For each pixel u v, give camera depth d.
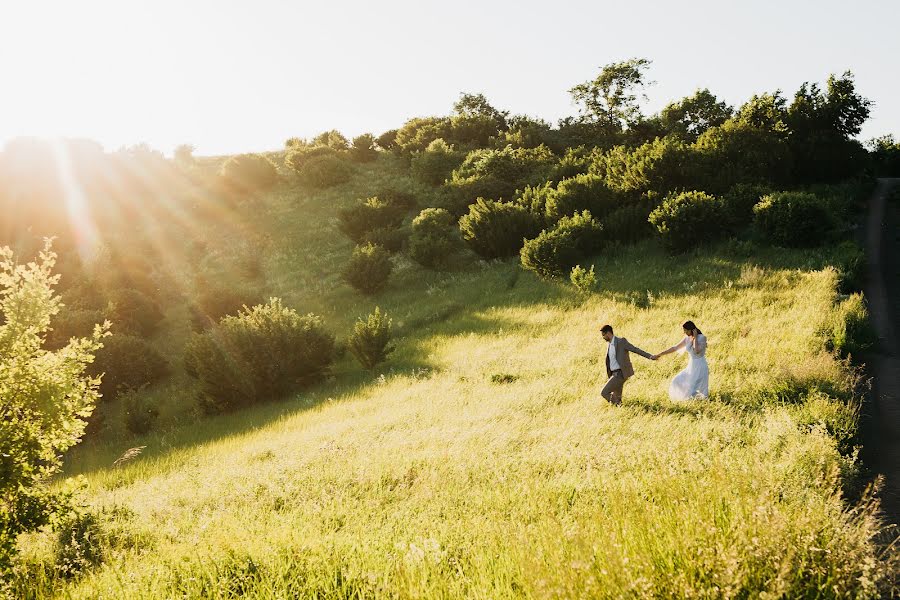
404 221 43.66
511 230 30.52
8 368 5.69
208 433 16.72
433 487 6.93
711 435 7.56
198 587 4.10
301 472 8.56
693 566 3.00
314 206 51.47
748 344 13.02
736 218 24.22
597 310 19.80
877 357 11.86
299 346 20.92
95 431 20.89
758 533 3.19
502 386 13.35
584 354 15.20
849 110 36.22
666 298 19.23
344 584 3.88
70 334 28.45
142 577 4.51
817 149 35.25
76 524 6.50
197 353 20.95
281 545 4.76
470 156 47.41
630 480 5.47
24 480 5.60
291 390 20.78
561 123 66.38
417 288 30.73
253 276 39.19
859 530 3.42
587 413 9.91
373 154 69.31
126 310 32.41
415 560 3.98
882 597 3.21
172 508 7.79
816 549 3.10
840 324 13.05
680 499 3.97
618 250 26.38
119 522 7.14
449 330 22.08
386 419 11.82
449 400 12.70
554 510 5.12
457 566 3.92
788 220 21.77
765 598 2.67
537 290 24.22
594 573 3.08
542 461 7.39
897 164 50.12
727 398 9.69
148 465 12.94
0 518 5.47
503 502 5.93
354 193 53.34
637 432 8.23
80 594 4.49
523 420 9.93
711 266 21.58
